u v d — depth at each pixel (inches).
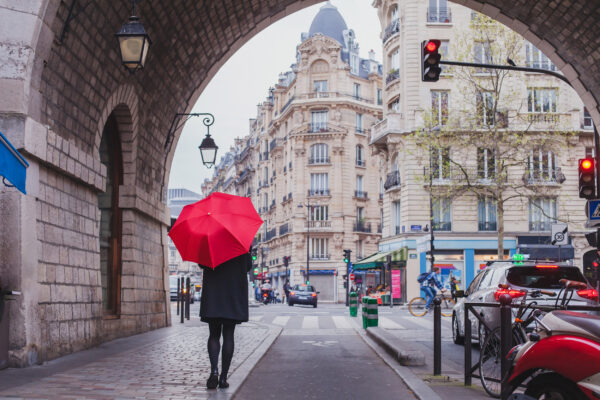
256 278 2448.3
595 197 516.4
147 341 511.2
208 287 275.9
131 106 550.3
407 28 1612.9
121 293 571.5
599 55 649.6
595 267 655.8
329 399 268.8
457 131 1227.2
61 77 399.2
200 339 533.3
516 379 182.5
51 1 357.4
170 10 530.0
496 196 1141.7
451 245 1553.9
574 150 1539.1
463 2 728.3
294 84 2672.2
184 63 644.1
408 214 1573.6
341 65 2546.8
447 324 800.3
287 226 2640.3
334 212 2490.2
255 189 3356.3
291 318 932.6
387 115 1626.5
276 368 365.1
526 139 1217.4
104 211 554.9
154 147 657.0
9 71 349.4
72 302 415.8
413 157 1579.7
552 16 667.4
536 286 407.5
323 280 2501.2
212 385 276.1
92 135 469.7
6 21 351.6
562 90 1534.2
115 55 473.1
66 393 257.1
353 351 461.7
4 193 343.6
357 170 2554.1
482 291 456.4
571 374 162.1
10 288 338.6
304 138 2536.9
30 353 345.7
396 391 289.7
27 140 347.9
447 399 261.0
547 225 1552.7
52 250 386.0
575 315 174.2
